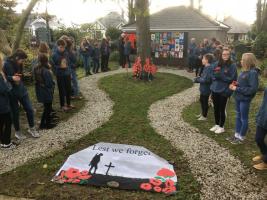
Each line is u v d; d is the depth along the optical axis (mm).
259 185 4340
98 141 5844
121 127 6656
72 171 4598
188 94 10172
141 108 8242
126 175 4523
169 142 5852
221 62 5980
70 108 7938
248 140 5957
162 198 4012
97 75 13727
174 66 18422
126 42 16312
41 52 6449
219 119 6367
